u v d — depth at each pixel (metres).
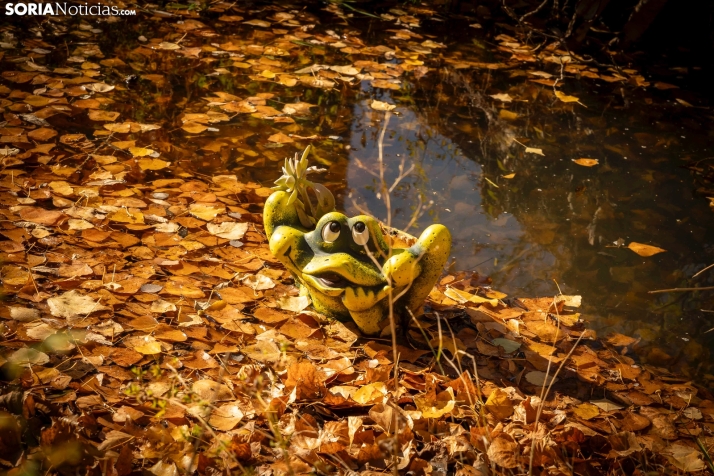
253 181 2.13
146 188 2.04
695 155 2.47
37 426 1.48
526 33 3.26
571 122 2.59
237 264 1.85
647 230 2.14
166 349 1.64
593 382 1.70
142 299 1.74
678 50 3.25
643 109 2.71
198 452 1.47
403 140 2.39
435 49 3.02
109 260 1.81
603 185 2.29
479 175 2.28
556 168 2.35
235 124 2.35
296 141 2.31
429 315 1.80
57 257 1.79
